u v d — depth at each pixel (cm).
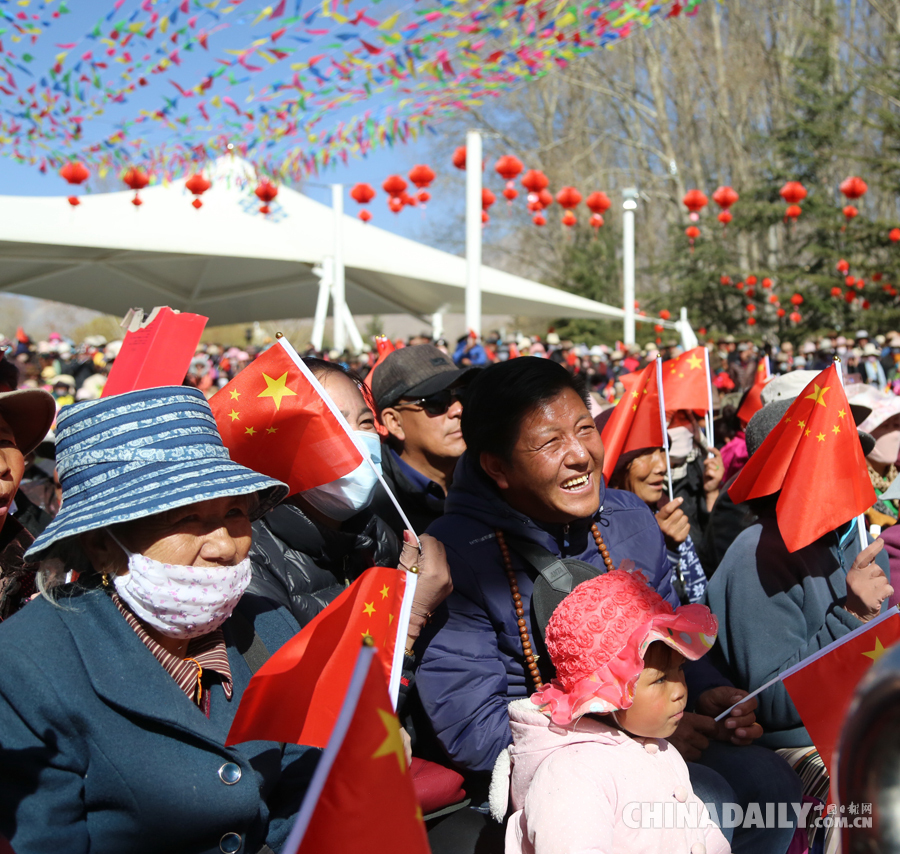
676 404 389
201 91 539
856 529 248
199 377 1641
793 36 2945
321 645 155
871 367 1523
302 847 109
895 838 62
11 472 175
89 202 1502
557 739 171
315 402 191
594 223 1244
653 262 3294
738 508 310
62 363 1492
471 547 208
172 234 1338
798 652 213
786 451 226
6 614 179
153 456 146
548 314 1755
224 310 1812
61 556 149
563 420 202
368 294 1667
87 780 138
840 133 2616
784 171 2620
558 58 544
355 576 224
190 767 141
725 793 184
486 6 482
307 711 151
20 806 133
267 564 200
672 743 194
